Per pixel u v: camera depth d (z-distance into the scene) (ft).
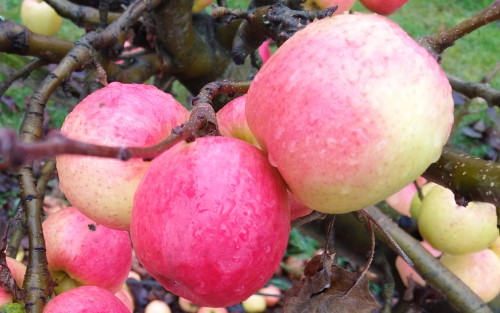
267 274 0.60
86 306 0.81
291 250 3.01
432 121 0.59
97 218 0.75
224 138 0.61
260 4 1.08
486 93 1.18
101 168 0.71
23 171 0.90
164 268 0.59
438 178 0.73
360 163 0.57
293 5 1.05
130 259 1.02
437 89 0.59
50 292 0.85
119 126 0.72
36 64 1.23
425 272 1.29
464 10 4.38
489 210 1.26
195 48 1.31
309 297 0.85
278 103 0.59
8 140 0.35
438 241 1.30
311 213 0.79
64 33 3.84
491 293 1.40
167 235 0.58
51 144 0.40
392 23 0.62
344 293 0.84
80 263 0.95
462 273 1.38
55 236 0.95
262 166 0.61
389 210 1.52
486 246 1.30
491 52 3.96
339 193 0.59
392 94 0.57
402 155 0.58
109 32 1.04
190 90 1.45
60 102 1.90
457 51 3.96
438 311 1.45
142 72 1.24
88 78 1.15
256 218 0.58
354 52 0.58
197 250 0.57
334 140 0.57
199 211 0.57
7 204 2.92
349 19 0.61
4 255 0.81
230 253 0.57
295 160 0.58
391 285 1.42
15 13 3.89
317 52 0.59
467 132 3.25
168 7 1.20
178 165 0.59
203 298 0.61
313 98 0.57
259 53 1.45
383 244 1.48
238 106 0.76
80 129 0.72
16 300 0.80
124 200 0.72
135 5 1.08
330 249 1.05
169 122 0.75
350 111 0.56
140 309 2.65
